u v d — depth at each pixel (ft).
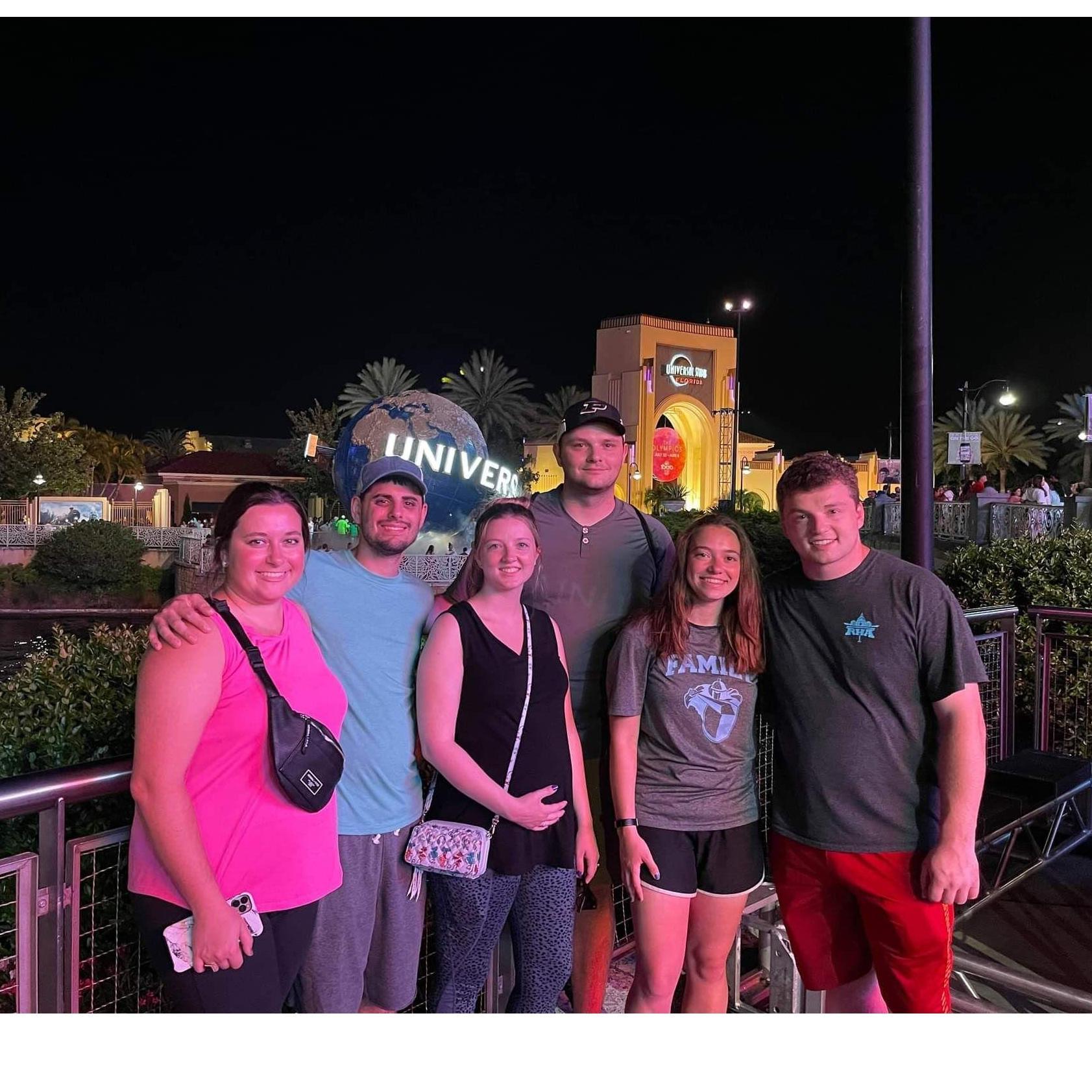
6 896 8.50
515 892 8.41
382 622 8.36
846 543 8.49
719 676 8.96
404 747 8.36
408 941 8.42
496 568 8.39
